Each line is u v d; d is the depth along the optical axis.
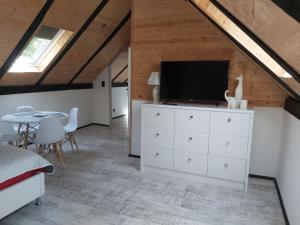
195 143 3.28
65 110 5.91
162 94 3.64
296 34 1.05
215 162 3.21
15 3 3.05
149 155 3.57
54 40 4.41
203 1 2.77
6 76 4.18
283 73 2.44
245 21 1.70
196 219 2.48
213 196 2.95
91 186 3.15
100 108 6.81
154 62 3.87
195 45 3.55
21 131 4.15
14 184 2.35
